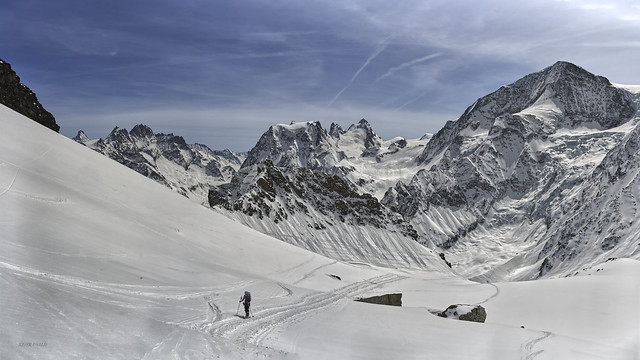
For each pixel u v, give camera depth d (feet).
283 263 334.44
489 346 125.59
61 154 247.91
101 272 129.39
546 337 146.61
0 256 102.58
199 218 317.63
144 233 206.80
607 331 212.84
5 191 158.92
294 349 98.32
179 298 132.16
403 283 477.36
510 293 331.16
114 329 68.03
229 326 109.81
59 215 164.25
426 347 117.19
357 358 98.84
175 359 64.54
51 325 59.88
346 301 202.39
